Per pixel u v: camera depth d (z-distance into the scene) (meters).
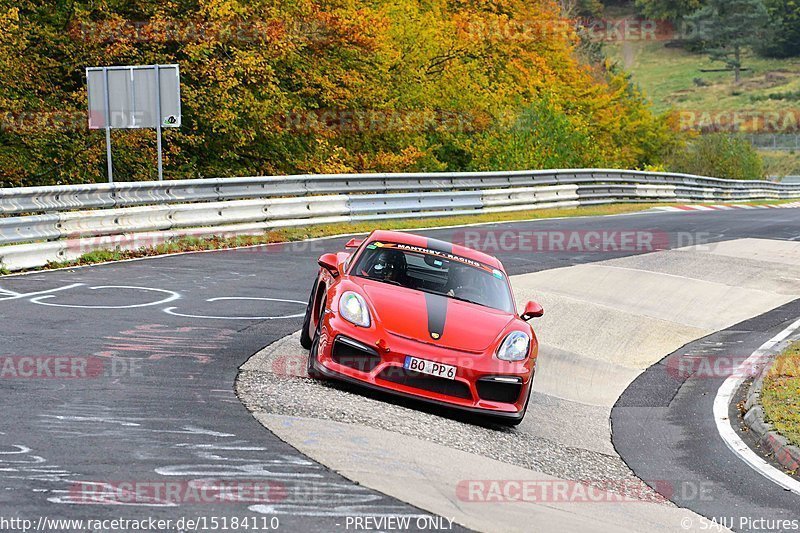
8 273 30.95
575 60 152.25
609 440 20.61
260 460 14.16
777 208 98.50
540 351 28.55
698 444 20.48
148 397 17.31
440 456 16.11
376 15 93.94
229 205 45.34
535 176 74.62
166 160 72.50
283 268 37.28
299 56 83.31
